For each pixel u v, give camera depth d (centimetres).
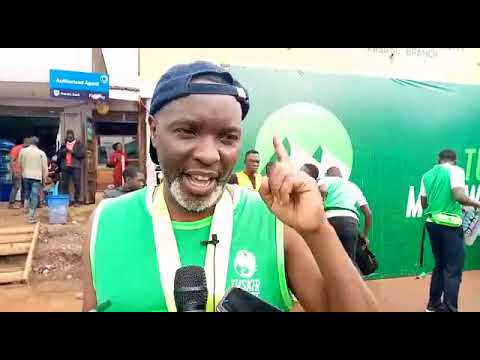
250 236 119
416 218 586
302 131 531
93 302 123
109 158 1162
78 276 633
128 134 1192
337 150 546
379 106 562
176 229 119
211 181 109
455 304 452
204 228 119
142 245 118
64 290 584
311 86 533
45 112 1000
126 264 117
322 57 561
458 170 456
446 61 607
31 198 822
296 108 529
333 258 99
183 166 108
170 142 107
